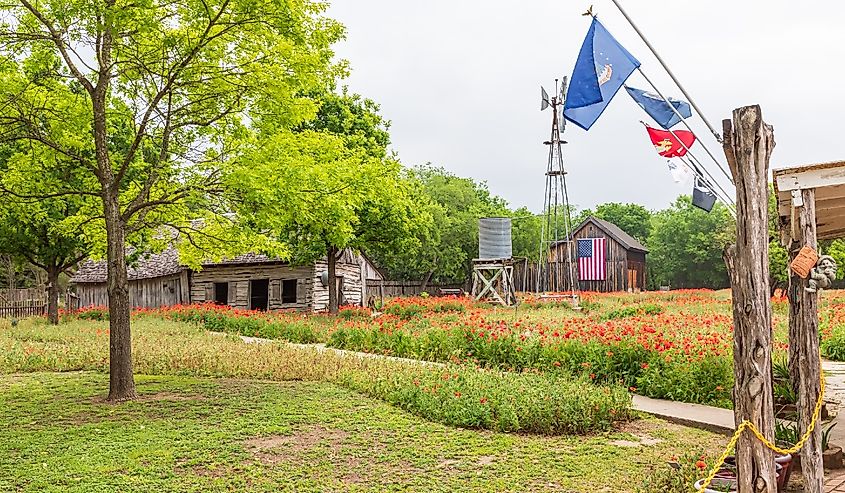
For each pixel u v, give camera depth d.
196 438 8.88
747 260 4.92
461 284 55.50
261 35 11.70
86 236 14.48
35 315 32.66
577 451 8.30
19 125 12.02
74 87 13.25
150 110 11.70
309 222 13.21
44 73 11.99
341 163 13.80
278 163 11.84
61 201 15.43
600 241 53.25
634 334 13.23
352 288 34.09
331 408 10.70
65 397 11.91
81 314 29.20
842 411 10.60
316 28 12.12
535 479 7.23
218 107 12.42
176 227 13.58
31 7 10.96
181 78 11.68
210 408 10.76
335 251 28.11
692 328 15.17
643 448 8.48
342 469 7.57
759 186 4.92
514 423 9.23
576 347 13.25
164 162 12.47
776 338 15.69
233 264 32.06
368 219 26.36
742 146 4.94
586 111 6.47
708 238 62.25
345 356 15.15
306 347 17.41
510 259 35.44
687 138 7.36
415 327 19.11
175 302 34.16
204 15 11.21
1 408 10.99
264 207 11.95
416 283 51.81
